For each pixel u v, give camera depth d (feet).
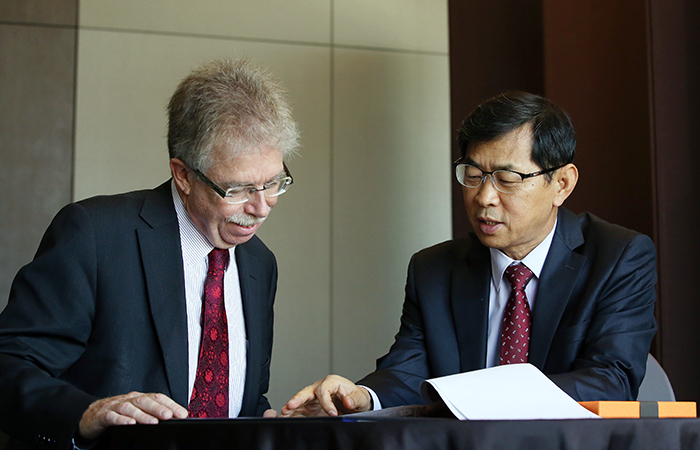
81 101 12.77
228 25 13.51
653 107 7.61
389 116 14.07
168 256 4.88
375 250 13.75
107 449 3.54
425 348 5.90
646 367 5.38
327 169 13.73
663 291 7.42
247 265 5.43
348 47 14.03
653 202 7.53
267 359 5.71
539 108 5.07
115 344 4.63
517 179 4.98
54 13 12.80
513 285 5.51
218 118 4.47
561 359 5.16
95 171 12.69
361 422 2.87
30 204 12.40
